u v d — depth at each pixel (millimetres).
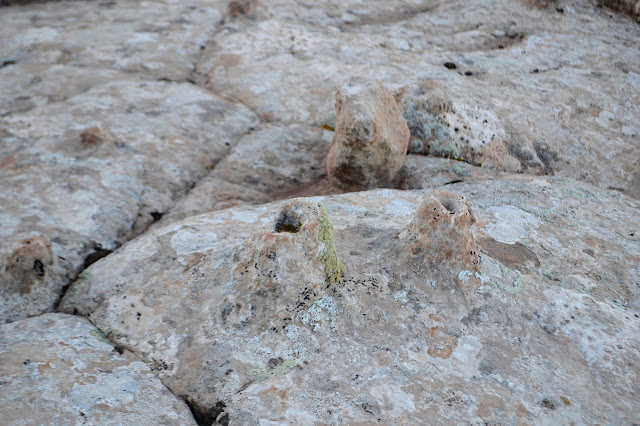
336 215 2762
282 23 5391
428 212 2244
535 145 3910
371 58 4836
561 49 5074
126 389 1954
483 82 4543
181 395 1967
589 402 1896
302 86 4508
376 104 3262
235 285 2234
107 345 2174
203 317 2197
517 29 5410
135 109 4129
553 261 2529
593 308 2260
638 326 2203
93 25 5402
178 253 2576
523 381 1942
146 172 3521
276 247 2145
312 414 1805
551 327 2158
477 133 3820
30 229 2926
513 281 2318
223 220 2846
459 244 2230
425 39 5266
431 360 1991
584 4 5883
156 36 5191
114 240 3027
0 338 2164
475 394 1885
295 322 2096
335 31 5352
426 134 3762
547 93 4441
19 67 4660
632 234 2836
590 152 3947
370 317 2121
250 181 3713
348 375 1939
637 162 3945
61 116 3980
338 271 2209
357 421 1783
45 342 2141
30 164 3449
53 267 2582
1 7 6066
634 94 4500
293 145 4016
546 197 3107
